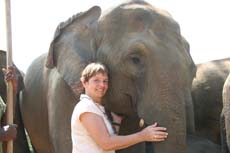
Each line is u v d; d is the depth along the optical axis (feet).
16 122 31.04
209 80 28.94
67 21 24.09
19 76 29.53
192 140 26.94
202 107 28.78
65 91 24.57
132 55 21.12
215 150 26.55
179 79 20.26
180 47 21.03
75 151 18.40
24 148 31.76
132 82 21.44
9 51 21.93
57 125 24.95
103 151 18.39
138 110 21.06
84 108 18.17
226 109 22.35
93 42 22.86
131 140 18.29
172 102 20.06
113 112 22.74
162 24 21.39
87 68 18.67
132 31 21.62
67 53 23.57
